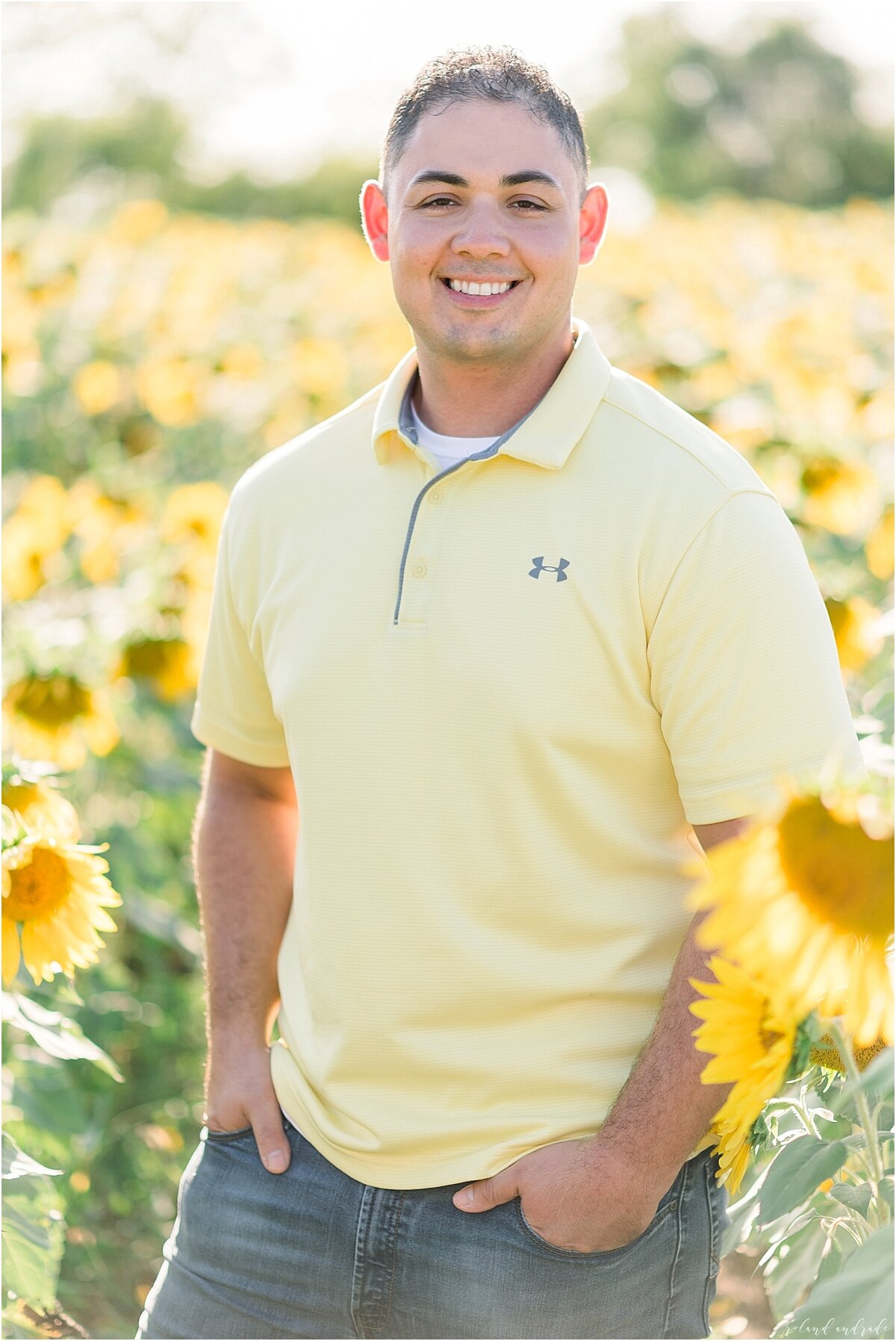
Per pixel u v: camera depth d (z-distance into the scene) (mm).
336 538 2076
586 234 2223
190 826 4168
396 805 1938
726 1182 1882
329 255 10883
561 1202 1844
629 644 1884
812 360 6465
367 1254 1973
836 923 1532
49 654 3463
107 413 7266
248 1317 2092
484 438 2080
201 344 7676
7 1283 2283
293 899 2318
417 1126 1938
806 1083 1941
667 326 6965
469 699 1899
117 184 23734
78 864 2268
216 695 2377
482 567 1923
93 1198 3211
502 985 1910
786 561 1880
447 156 1998
